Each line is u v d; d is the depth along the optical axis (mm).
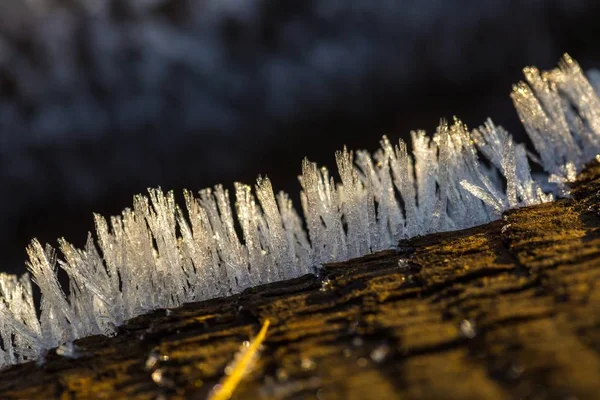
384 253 210
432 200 218
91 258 211
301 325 198
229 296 208
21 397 196
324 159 447
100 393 195
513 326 191
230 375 192
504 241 205
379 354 191
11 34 475
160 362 197
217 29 503
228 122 477
